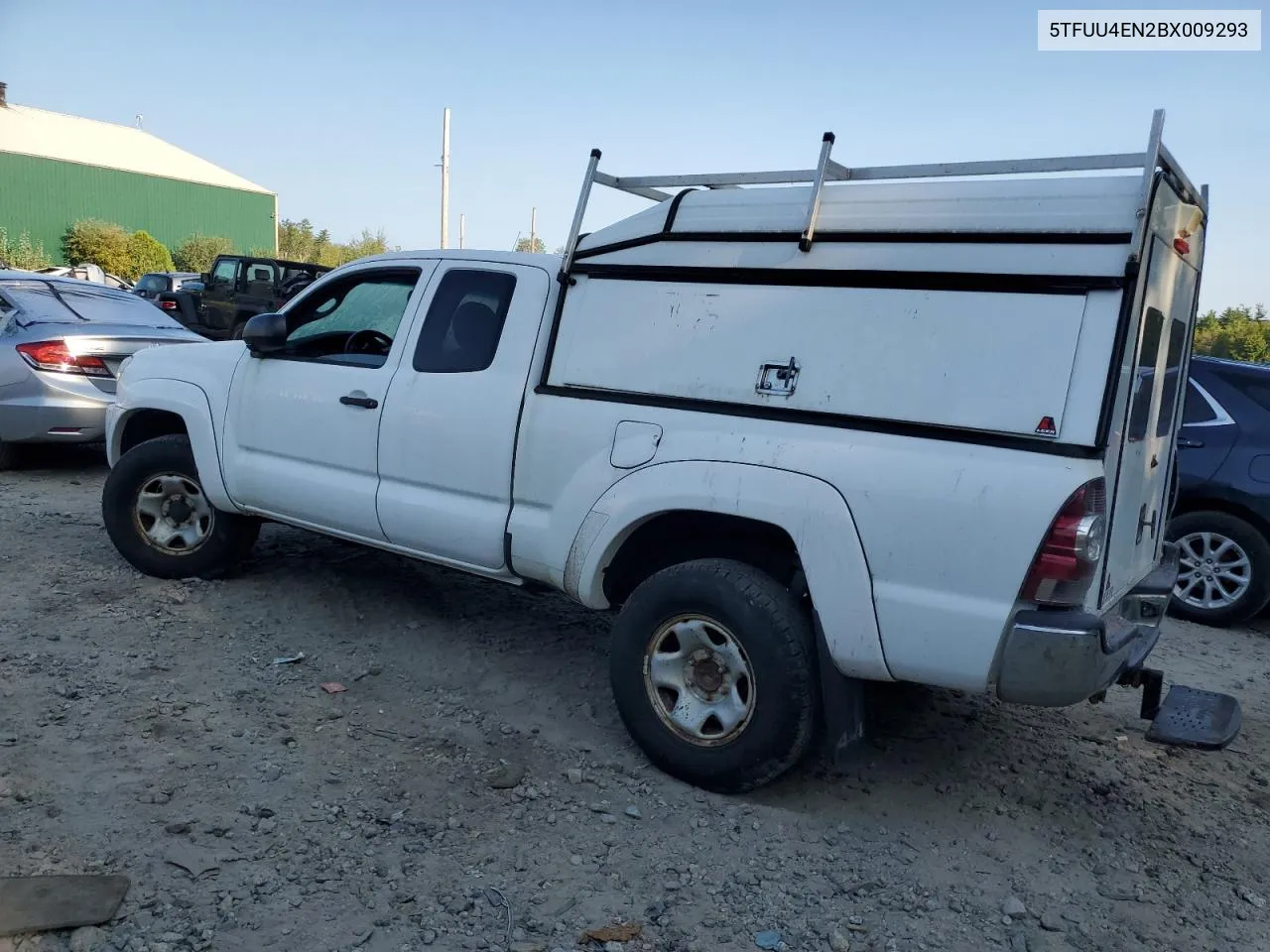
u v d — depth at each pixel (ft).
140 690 14.53
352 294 17.47
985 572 10.77
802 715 12.01
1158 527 14.65
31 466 29.63
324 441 16.60
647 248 13.66
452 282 15.78
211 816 11.45
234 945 9.39
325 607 18.40
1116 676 12.03
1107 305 10.65
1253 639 21.33
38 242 155.33
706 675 12.71
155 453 18.79
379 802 12.07
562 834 11.69
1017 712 16.15
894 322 11.70
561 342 14.20
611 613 19.29
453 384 15.07
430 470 15.25
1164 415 13.89
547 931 9.96
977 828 12.51
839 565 11.51
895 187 12.12
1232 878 11.77
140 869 10.38
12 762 12.25
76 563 19.95
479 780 12.80
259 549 21.38
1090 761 14.57
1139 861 12.02
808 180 12.96
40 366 26.84
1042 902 11.06
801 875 11.23
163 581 19.08
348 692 15.16
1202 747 12.44
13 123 163.22
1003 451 10.80
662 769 13.11
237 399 17.88
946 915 10.71
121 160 169.58
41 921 9.36
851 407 11.81
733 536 13.58
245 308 63.62
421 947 9.59
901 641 11.26
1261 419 21.53
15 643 15.85
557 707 15.14
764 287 12.64
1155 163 10.43
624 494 13.08
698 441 12.60
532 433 14.12
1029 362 10.89
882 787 13.34
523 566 14.43
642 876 11.02
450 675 16.05
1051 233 11.05
